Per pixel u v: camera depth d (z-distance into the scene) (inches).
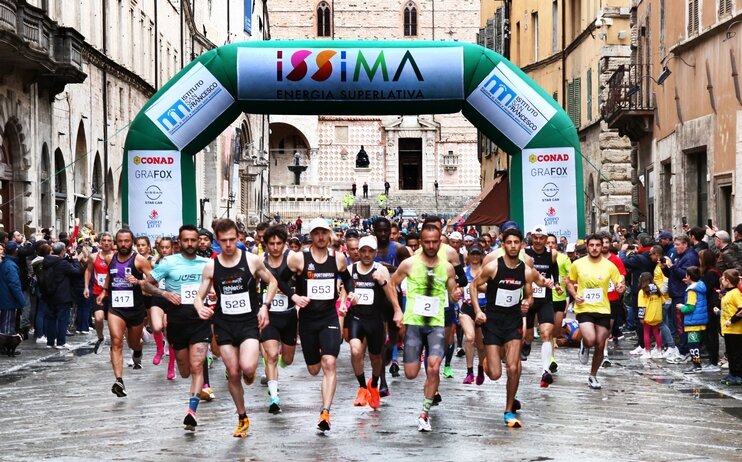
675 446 572.1
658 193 1566.2
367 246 691.4
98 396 773.9
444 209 4803.2
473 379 827.4
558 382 832.9
